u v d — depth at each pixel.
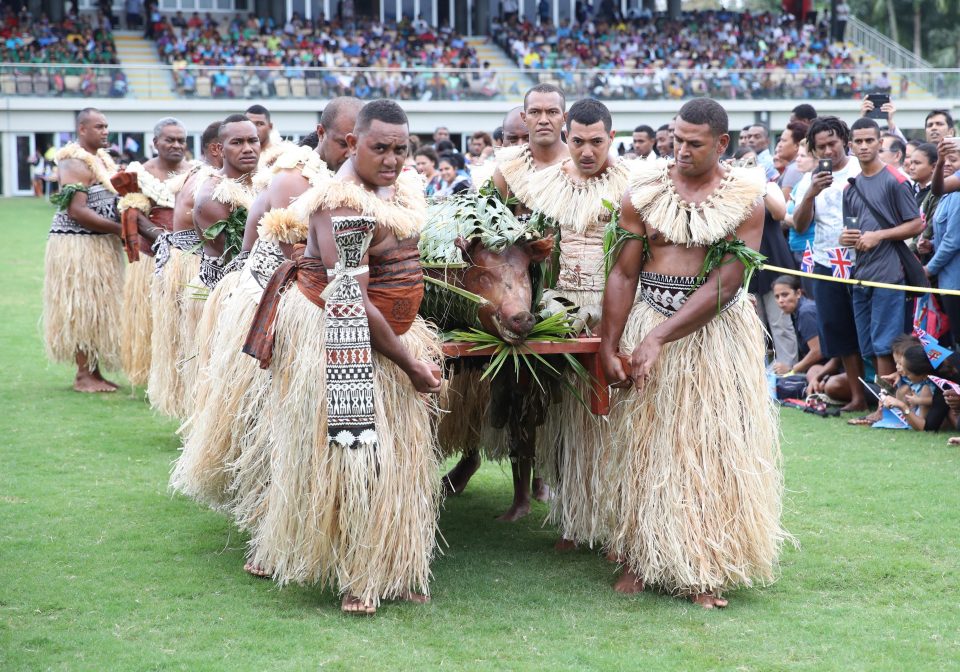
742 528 4.31
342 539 4.19
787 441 7.07
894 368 7.70
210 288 6.38
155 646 3.90
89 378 8.88
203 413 4.80
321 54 36.75
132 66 32.38
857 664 3.76
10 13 36.91
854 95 31.58
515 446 5.21
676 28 41.88
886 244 7.57
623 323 4.41
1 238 21.30
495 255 4.55
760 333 4.49
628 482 4.44
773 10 62.94
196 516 5.51
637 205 4.34
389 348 4.13
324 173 4.86
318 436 4.15
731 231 4.25
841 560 4.82
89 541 5.09
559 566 4.86
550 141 5.31
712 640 3.98
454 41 40.00
